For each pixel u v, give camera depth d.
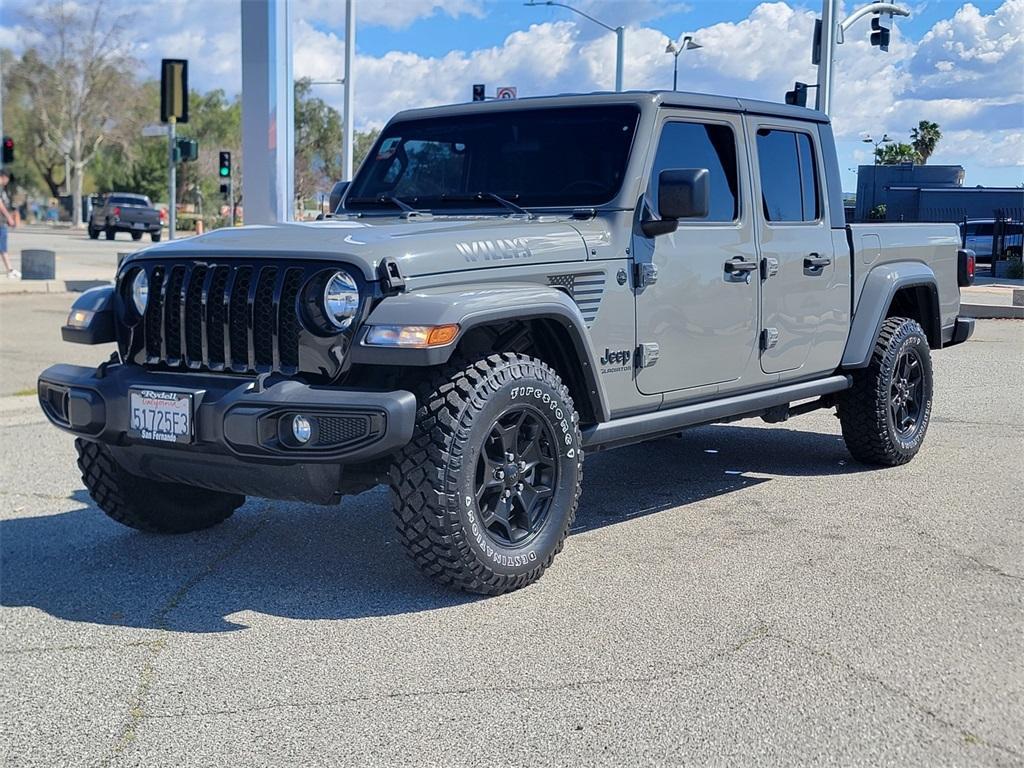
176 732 3.25
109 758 3.10
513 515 4.45
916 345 6.70
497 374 4.18
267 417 3.95
